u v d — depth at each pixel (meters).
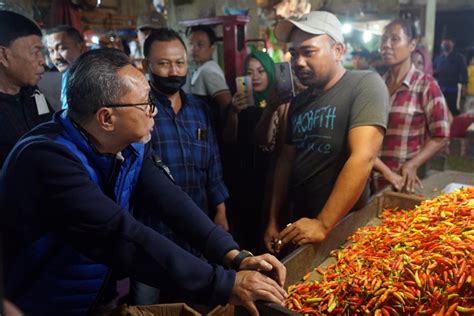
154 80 2.19
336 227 1.92
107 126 1.19
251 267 1.32
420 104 2.69
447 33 10.66
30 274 1.25
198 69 3.41
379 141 1.91
